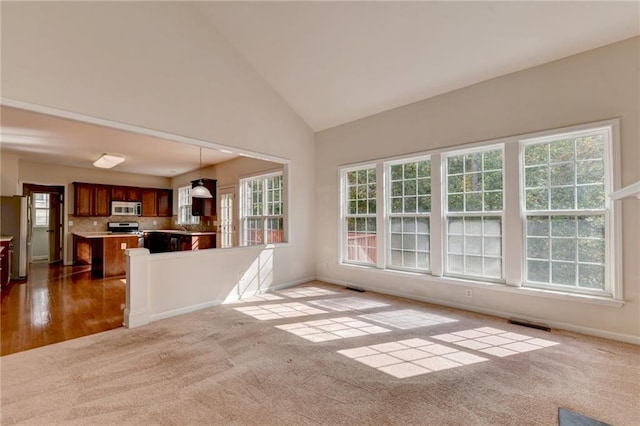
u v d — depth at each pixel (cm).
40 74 255
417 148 408
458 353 256
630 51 267
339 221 507
